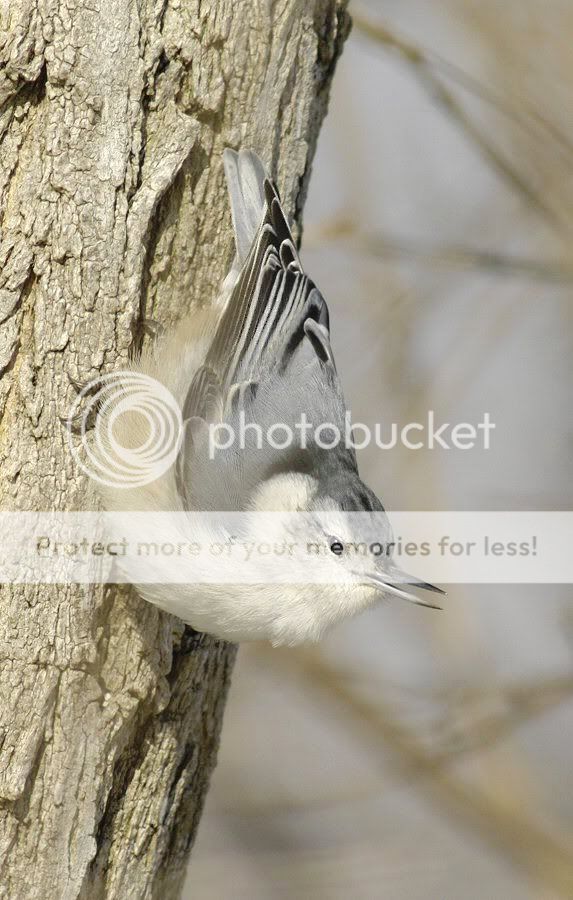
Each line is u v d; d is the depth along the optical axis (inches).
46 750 311.9
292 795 549.3
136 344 328.5
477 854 539.2
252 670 555.2
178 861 351.9
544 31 547.5
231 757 559.2
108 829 328.2
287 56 358.9
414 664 559.5
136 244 325.1
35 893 309.0
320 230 532.1
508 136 541.0
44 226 318.0
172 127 333.4
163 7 333.4
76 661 314.3
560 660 550.0
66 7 319.9
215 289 347.3
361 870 534.0
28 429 316.8
